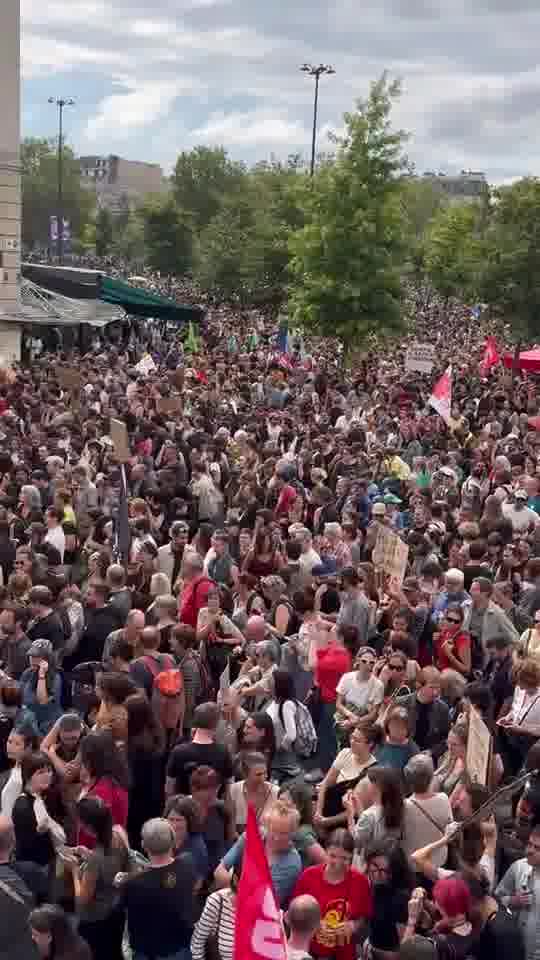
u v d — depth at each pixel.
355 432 21.56
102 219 132.50
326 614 11.74
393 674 9.62
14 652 10.22
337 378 33.34
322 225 36.06
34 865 6.91
